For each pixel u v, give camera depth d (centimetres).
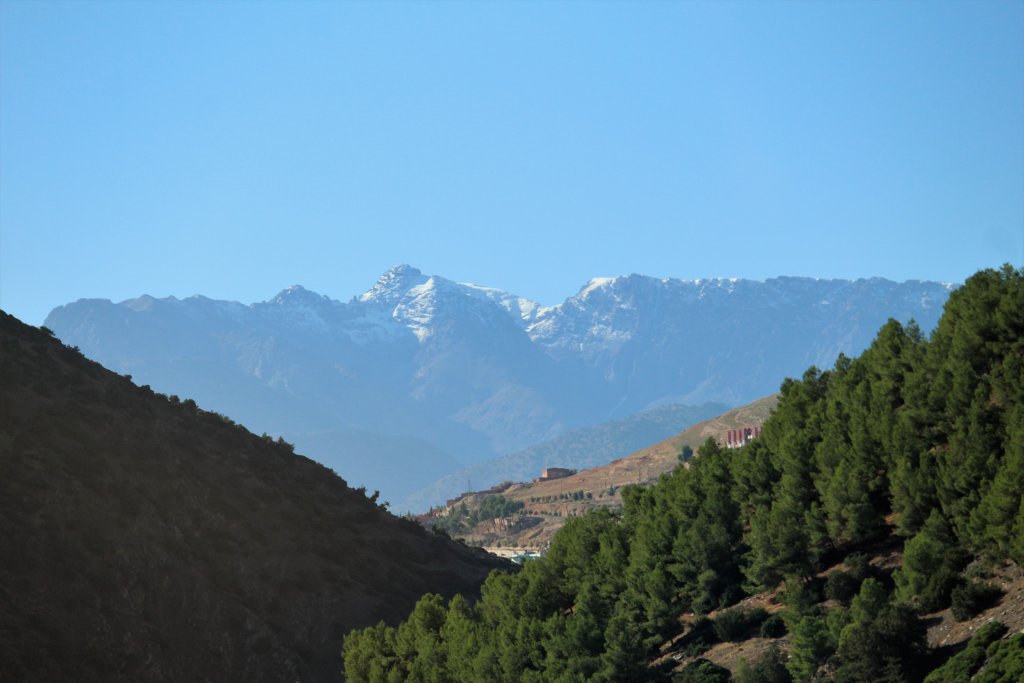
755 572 8525
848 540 8650
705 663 7738
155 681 9812
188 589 11050
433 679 8838
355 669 9688
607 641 8044
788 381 10856
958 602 6962
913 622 6806
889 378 9481
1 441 11262
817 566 8488
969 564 7469
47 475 11119
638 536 9375
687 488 9806
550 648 8344
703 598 8888
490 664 8481
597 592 9300
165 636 10369
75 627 9669
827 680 6850
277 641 11312
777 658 7325
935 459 8319
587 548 9644
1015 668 5866
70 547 10394
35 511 10544
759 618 8306
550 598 9381
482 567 16150
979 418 8162
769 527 8494
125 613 10231
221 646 10744
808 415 10044
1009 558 7156
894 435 8512
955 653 6612
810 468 8994
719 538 8956
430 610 9619
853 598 7188
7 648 8969
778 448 9412
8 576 9688
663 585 8712
